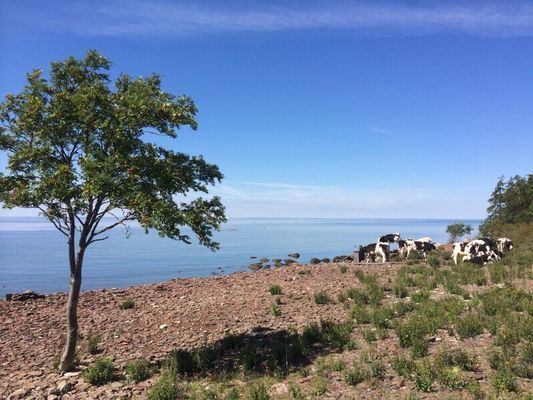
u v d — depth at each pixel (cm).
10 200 912
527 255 2473
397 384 802
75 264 1024
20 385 944
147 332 1348
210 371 986
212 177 1087
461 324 1068
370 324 1261
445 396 737
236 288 2092
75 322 1038
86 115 937
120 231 15950
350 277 2239
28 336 1359
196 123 999
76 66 1028
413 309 1360
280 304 1638
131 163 935
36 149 909
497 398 706
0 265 4834
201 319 1462
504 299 1321
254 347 1133
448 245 3669
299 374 902
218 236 12469
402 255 3031
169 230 897
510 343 941
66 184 874
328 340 1098
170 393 828
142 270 4253
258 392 791
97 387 914
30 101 923
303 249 7019
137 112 939
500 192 4722
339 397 773
